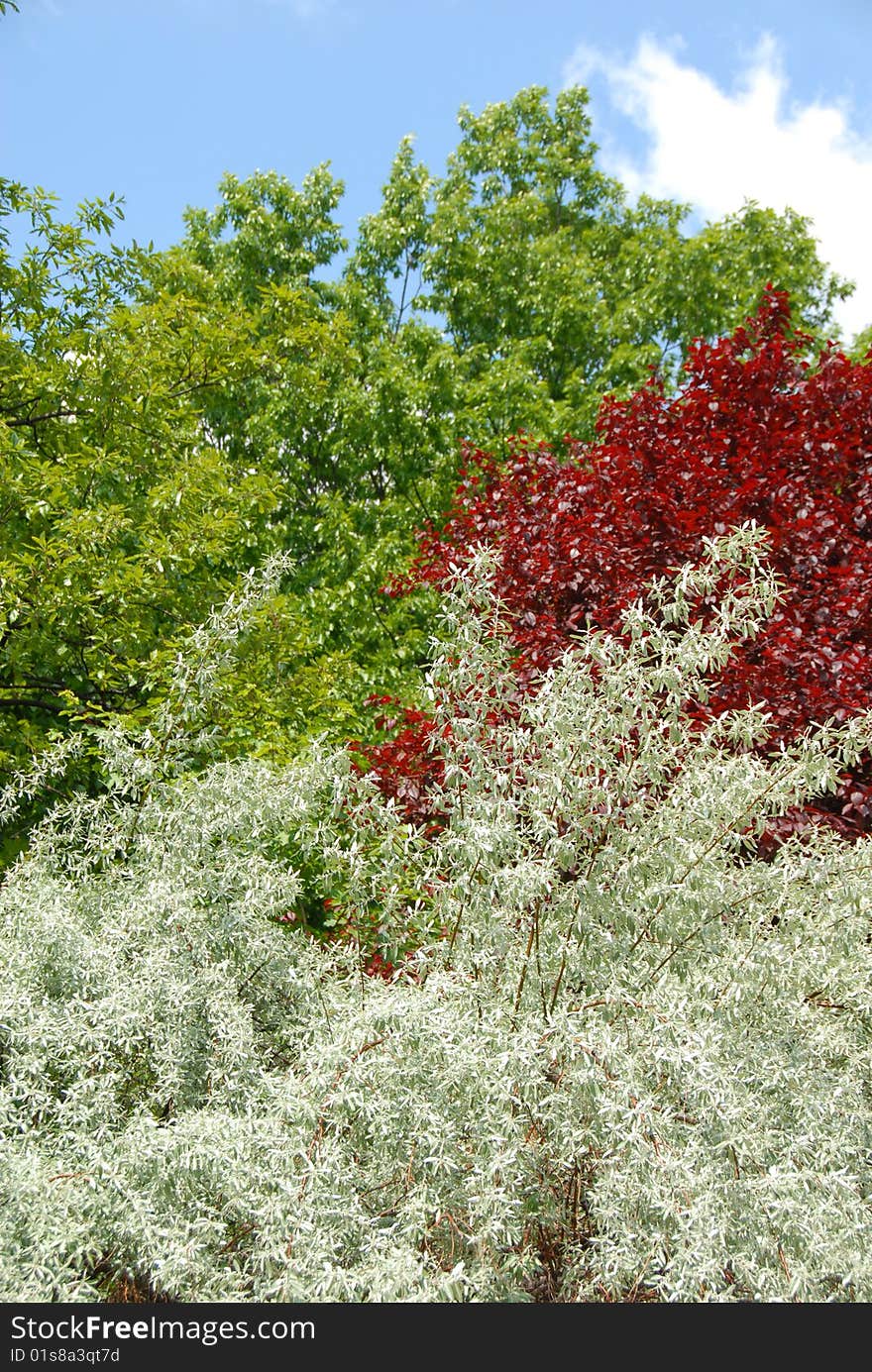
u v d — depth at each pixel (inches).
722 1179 101.2
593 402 572.4
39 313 347.6
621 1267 99.6
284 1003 136.4
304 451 613.0
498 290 652.1
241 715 244.2
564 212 747.4
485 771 135.9
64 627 283.0
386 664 490.3
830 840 145.6
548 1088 108.3
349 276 658.2
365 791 146.8
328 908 194.4
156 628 311.4
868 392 282.4
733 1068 112.3
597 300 663.1
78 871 153.3
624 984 125.0
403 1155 105.1
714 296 645.9
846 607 222.4
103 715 222.8
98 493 326.6
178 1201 99.3
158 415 351.3
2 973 120.6
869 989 133.4
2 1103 103.7
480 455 344.5
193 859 140.1
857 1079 125.4
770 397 291.4
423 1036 106.3
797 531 232.8
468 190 673.6
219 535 309.0
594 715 131.2
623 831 128.3
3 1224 91.7
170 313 351.3
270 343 408.2
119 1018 115.6
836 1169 109.0
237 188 661.3
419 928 143.3
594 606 241.3
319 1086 103.0
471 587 149.4
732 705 202.5
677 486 254.5
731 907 134.3
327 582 550.6
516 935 131.6
